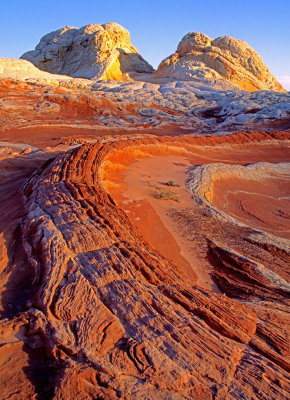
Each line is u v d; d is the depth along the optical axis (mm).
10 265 7043
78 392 3920
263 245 11125
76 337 4707
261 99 61531
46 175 12844
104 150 17922
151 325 5000
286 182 25859
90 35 94188
